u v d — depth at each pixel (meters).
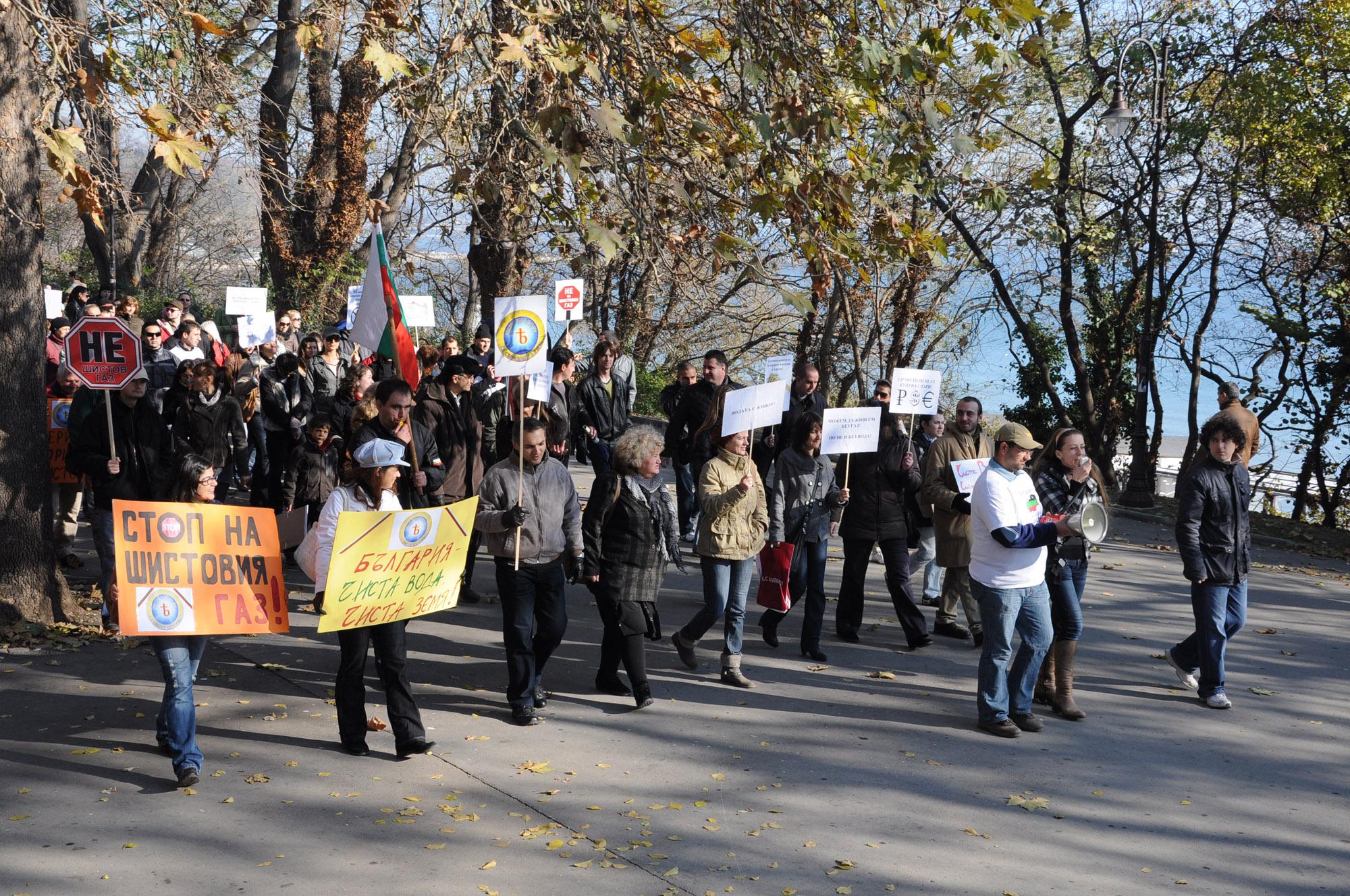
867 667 8.46
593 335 33.66
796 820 5.61
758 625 9.67
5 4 7.19
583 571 7.14
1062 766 6.54
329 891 4.69
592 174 8.98
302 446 10.03
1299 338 22.67
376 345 6.94
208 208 37.50
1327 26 19.91
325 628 5.95
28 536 8.21
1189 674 8.20
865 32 9.16
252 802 5.55
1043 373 24.52
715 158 9.29
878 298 23.61
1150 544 15.25
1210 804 6.08
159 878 4.76
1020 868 5.19
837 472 8.95
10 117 8.10
